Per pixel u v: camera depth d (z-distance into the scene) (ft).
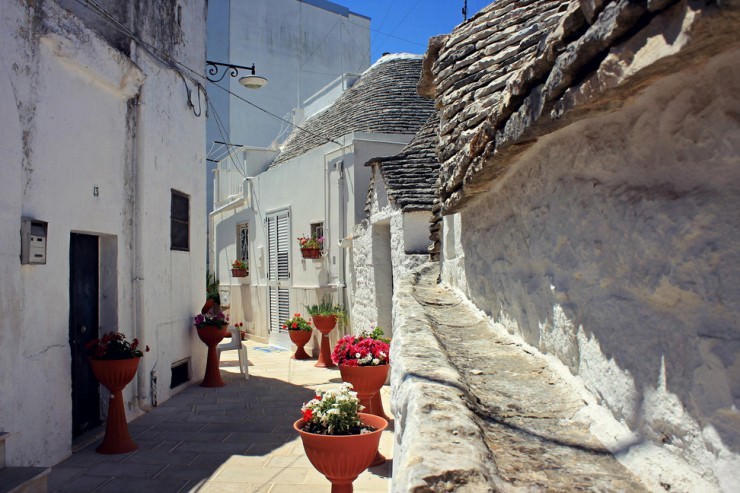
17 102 17.43
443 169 15.25
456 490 4.28
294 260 47.80
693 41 4.01
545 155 8.21
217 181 65.05
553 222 8.03
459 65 14.53
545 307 8.61
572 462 5.42
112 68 22.70
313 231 45.47
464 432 5.35
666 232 5.11
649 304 5.44
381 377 21.22
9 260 16.79
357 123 43.34
